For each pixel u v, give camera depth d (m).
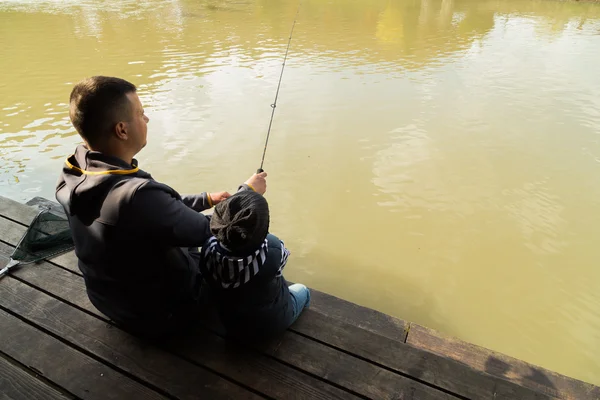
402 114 6.55
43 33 11.48
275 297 1.67
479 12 14.71
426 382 1.68
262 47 10.33
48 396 1.64
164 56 9.50
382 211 4.36
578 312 3.25
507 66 8.85
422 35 11.68
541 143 5.64
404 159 5.29
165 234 1.42
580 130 5.98
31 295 2.12
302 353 1.78
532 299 3.36
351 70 8.63
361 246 3.89
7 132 5.95
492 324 3.15
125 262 1.47
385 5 15.98
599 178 4.84
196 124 6.20
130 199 1.34
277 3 16.33
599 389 1.83
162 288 1.59
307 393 1.64
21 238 2.59
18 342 1.87
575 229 4.07
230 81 7.95
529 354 2.90
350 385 1.67
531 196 4.55
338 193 4.64
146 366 1.74
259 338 1.76
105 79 1.40
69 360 1.78
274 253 1.55
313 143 5.68
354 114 6.56
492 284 3.50
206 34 11.50
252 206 1.41
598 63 8.95
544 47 10.31
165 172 4.98
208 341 1.83
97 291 1.62
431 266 3.68
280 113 6.58
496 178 4.87
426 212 4.34
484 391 1.65
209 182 4.80
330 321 1.92
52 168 5.09
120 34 11.42
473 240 3.96
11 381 1.70
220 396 1.63
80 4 15.75
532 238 3.97
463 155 5.37
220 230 1.40
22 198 4.48
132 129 1.44
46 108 6.75
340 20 13.43
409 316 3.22
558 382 1.87
